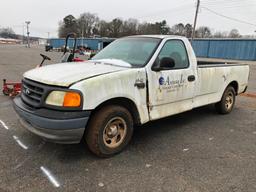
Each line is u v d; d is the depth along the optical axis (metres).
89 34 109.12
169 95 4.74
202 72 5.48
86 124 3.69
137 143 4.66
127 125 4.20
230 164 3.99
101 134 3.89
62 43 81.50
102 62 4.71
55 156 4.01
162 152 4.32
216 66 5.94
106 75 3.83
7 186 3.22
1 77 11.85
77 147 4.33
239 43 39.53
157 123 5.82
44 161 3.85
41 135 3.61
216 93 6.12
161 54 4.67
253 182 3.51
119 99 4.10
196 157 4.18
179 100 5.00
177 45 5.04
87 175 3.53
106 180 3.43
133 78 4.12
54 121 3.48
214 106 7.12
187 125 5.76
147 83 4.33
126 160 4.00
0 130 4.96
